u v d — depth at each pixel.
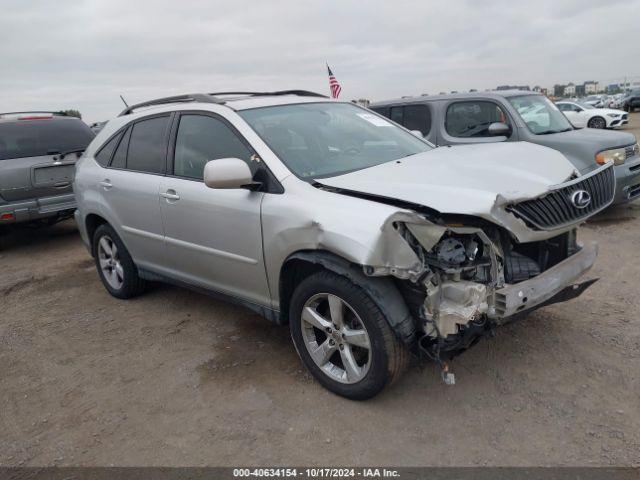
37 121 7.87
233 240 3.64
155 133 4.46
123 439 3.09
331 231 2.90
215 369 3.78
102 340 4.45
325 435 2.95
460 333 2.89
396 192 2.95
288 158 3.50
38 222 8.02
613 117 23.03
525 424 2.90
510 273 3.03
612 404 3.01
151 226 4.43
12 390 3.76
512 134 7.18
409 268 2.71
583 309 4.24
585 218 3.34
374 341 2.93
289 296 3.54
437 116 7.90
